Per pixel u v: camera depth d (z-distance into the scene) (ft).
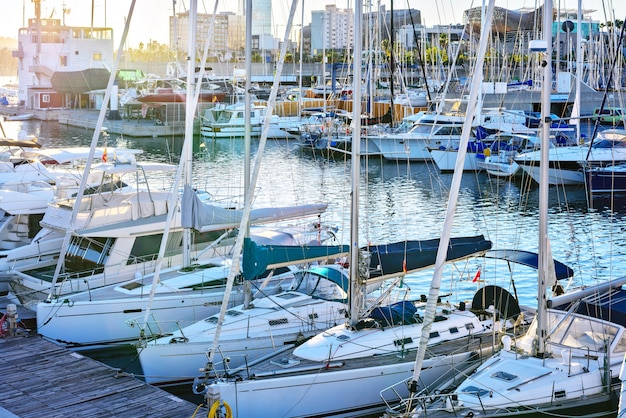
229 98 253.85
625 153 138.72
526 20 184.96
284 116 225.15
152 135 228.02
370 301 63.98
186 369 56.49
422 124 169.68
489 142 164.04
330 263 72.69
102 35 292.20
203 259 76.74
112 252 72.79
